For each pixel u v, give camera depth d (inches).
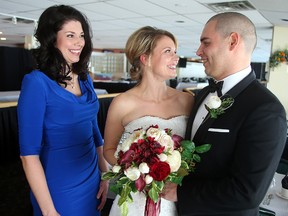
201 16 238.1
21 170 134.0
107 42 518.3
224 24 44.1
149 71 59.6
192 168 44.1
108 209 103.0
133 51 58.9
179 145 42.4
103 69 630.5
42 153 57.3
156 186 39.5
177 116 60.7
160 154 39.1
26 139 52.3
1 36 445.7
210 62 46.3
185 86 398.3
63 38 55.8
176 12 227.1
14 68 319.3
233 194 38.4
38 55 55.7
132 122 58.7
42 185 53.6
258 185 37.5
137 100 61.2
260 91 41.9
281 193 73.5
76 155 59.2
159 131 41.6
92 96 63.8
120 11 230.2
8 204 114.3
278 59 277.4
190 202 41.5
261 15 221.5
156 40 56.7
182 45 509.7
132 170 38.4
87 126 61.9
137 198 52.6
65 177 58.1
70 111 56.4
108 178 42.0
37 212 61.4
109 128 62.5
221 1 185.9
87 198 62.7
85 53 61.9
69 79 57.7
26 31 374.6
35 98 52.2
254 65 350.6
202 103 52.0
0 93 195.5
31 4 213.9
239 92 43.6
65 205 58.9
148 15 244.2
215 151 42.4
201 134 44.9
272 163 37.7
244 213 43.5
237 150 39.9
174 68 58.1
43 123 55.1
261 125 38.3
